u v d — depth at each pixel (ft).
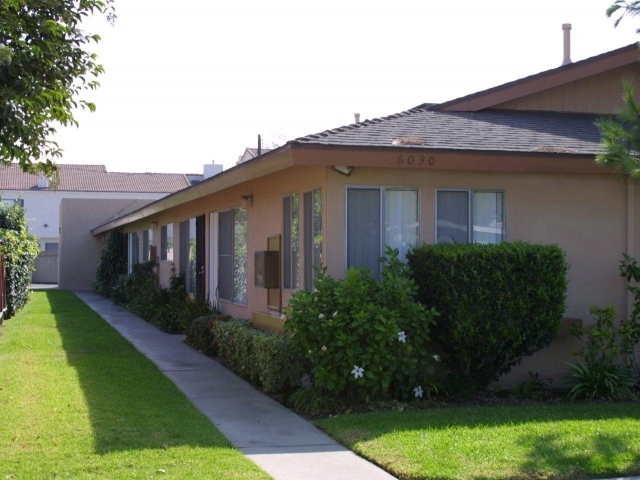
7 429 23.80
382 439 23.00
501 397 31.07
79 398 28.68
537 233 33.91
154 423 24.95
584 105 41.60
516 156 31.37
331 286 28.89
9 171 179.52
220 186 40.91
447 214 32.89
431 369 29.01
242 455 21.59
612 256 34.71
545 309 29.53
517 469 20.02
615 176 34.58
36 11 33.53
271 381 29.91
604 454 21.39
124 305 76.33
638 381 33.50
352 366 27.86
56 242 171.42
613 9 27.30
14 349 42.11
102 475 19.31
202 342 42.65
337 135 31.35
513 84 40.32
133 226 91.40
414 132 33.32
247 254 43.52
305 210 34.04
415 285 29.66
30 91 32.09
